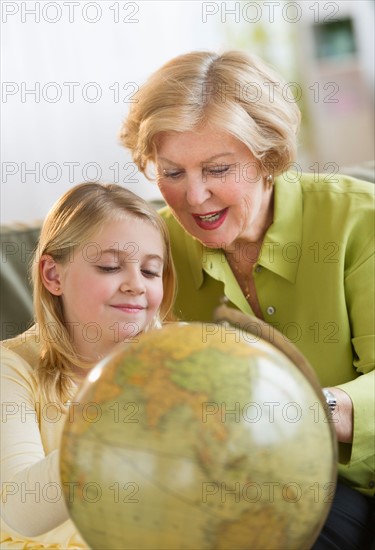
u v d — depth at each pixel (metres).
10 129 4.48
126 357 1.00
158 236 1.55
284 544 0.98
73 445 0.98
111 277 1.49
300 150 5.02
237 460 0.93
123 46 4.66
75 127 4.59
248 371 0.98
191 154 1.64
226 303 1.87
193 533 0.94
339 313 1.81
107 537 0.98
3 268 2.08
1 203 4.52
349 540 1.65
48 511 1.25
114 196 1.54
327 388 1.68
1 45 4.43
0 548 1.46
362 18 5.01
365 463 1.80
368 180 2.33
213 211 1.69
